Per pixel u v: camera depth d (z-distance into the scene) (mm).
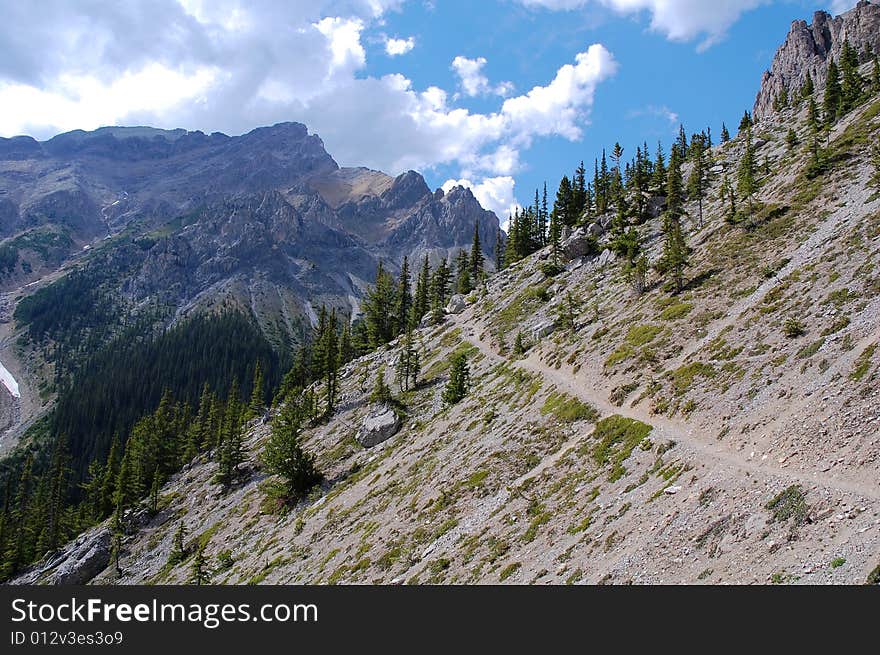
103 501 118688
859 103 109125
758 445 29391
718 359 43781
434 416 78625
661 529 25969
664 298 67688
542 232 161250
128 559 86312
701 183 116500
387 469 67562
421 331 132375
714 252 73375
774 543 20703
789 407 31219
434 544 40938
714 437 33469
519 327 98938
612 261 101250
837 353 33125
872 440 23703
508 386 71375
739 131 170750
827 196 69500
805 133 119562
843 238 50562
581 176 161250
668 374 46875
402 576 38281
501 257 182625
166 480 118188
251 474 94688
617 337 64750
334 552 51375
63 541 117562
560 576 27172
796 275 50125
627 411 45500
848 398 27828
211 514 86875
